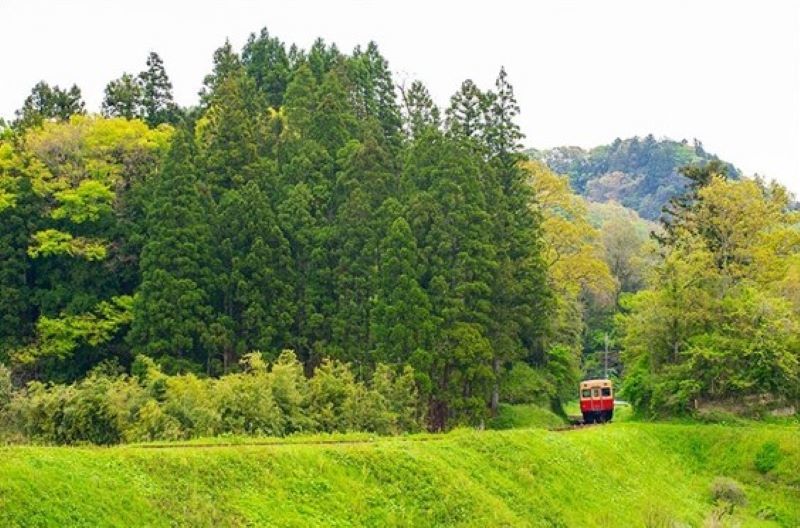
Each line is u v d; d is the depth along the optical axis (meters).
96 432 38.53
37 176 63.88
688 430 52.03
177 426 36.44
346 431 42.06
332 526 26.86
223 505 25.31
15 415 39.75
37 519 20.98
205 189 62.59
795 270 63.91
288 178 66.62
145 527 22.84
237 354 57.62
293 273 60.19
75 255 62.34
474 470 34.88
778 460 48.81
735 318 57.97
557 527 33.97
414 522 29.56
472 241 58.12
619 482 41.38
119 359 61.47
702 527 38.94
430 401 54.84
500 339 59.09
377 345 55.31
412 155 63.09
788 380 55.41
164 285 57.16
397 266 56.12
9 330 59.94
